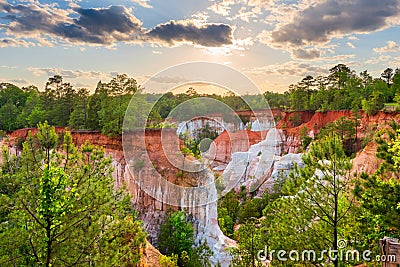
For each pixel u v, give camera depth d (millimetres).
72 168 9477
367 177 12336
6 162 9203
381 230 11969
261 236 16938
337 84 84625
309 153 12992
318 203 12648
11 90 88812
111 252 8875
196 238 23141
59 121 60594
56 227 8289
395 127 13578
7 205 8344
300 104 83688
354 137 51562
